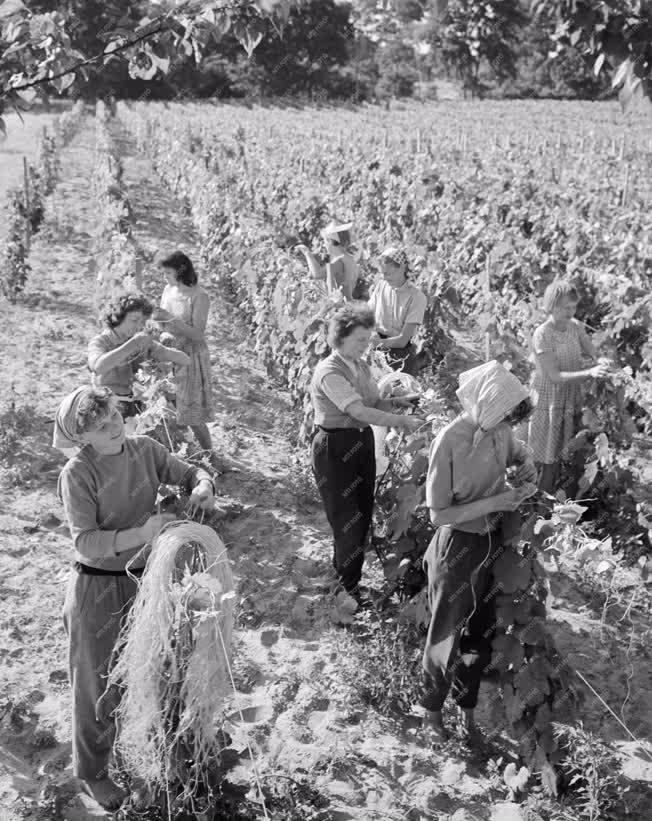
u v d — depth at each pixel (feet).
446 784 11.85
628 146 117.39
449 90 327.88
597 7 7.78
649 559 17.51
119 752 11.01
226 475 20.75
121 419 10.11
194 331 19.30
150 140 89.15
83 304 35.63
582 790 11.24
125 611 10.37
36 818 10.84
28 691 13.23
